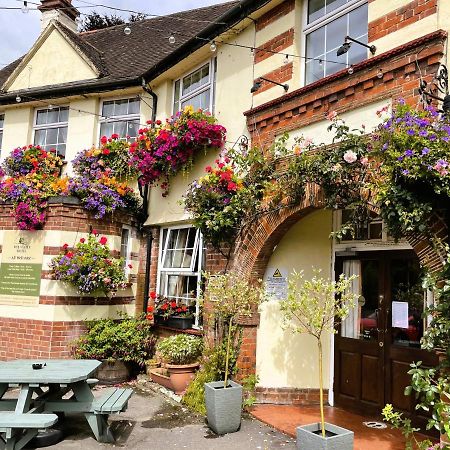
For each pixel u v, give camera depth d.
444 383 3.48
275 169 6.49
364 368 6.41
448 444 3.48
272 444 5.25
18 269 8.59
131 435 5.55
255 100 7.27
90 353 7.99
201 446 5.20
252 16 7.40
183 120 7.97
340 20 6.27
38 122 11.53
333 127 5.63
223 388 5.71
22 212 8.40
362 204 4.96
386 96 5.07
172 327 8.27
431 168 3.82
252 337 6.70
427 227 4.15
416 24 4.98
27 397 5.05
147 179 8.87
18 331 8.41
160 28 13.09
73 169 9.74
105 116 10.77
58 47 11.26
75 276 8.21
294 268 6.88
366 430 5.64
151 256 9.52
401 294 6.07
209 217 6.96
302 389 6.75
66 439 5.40
